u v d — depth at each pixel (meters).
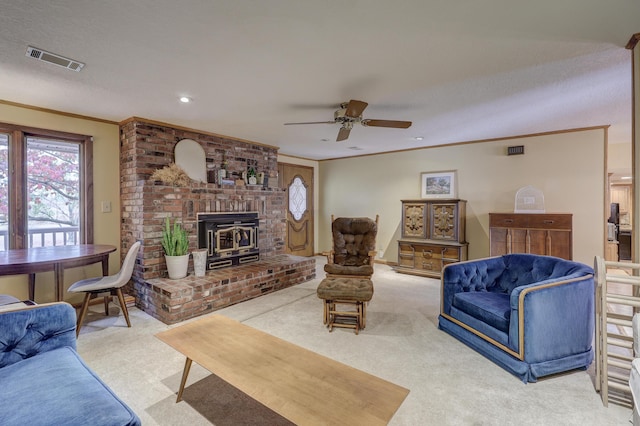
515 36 1.91
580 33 1.87
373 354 2.50
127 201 3.77
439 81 2.59
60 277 2.74
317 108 3.30
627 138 4.81
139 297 3.56
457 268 2.91
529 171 4.62
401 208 5.84
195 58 2.17
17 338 1.59
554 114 3.54
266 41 1.95
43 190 3.41
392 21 1.74
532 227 4.18
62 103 3.12
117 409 1.23
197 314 3.28
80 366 1.52
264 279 4.08
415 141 5.10
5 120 3.07
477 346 2.51
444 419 1.75
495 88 2.75
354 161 6.70
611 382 1.93
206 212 4.11
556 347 2.15
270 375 1.53
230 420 1.75
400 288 4.43
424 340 2.75
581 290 2.22
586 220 4.22
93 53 2.09
